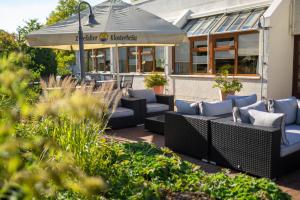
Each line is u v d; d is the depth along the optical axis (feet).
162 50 46.32
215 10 40.45
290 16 33.17
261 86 33.22
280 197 9.48
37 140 3.84
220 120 16.47
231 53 37.04
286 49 33.58
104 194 9.18
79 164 9.97
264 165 14.03
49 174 3.32
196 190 10.04
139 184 10.02
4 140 3.20
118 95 13.43
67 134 10.32
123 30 22.68
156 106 27.86
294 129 17.56
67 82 12.19
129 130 25.03
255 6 35.76
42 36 22.85
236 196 9.39
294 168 15.21
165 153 13.91
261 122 14.89
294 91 34.91
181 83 43.34
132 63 53.57
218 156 16.21
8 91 3.75
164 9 49.42
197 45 41.63
